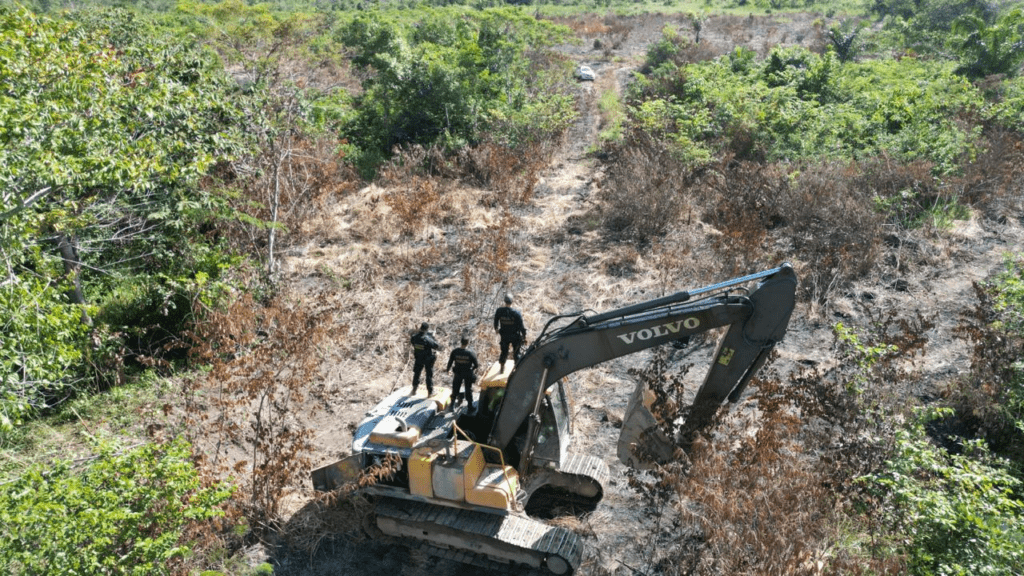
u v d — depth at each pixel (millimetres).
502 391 8719
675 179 19719
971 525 6918
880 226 17234
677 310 7387
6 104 8750
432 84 24984
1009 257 13211
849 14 53344
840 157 20625
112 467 7145
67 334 8914
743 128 23250
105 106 10547
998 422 10102
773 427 8164
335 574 8227
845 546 7543
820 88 27734
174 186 13344
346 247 17297
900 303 14602
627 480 9680
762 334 7199
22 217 9102
